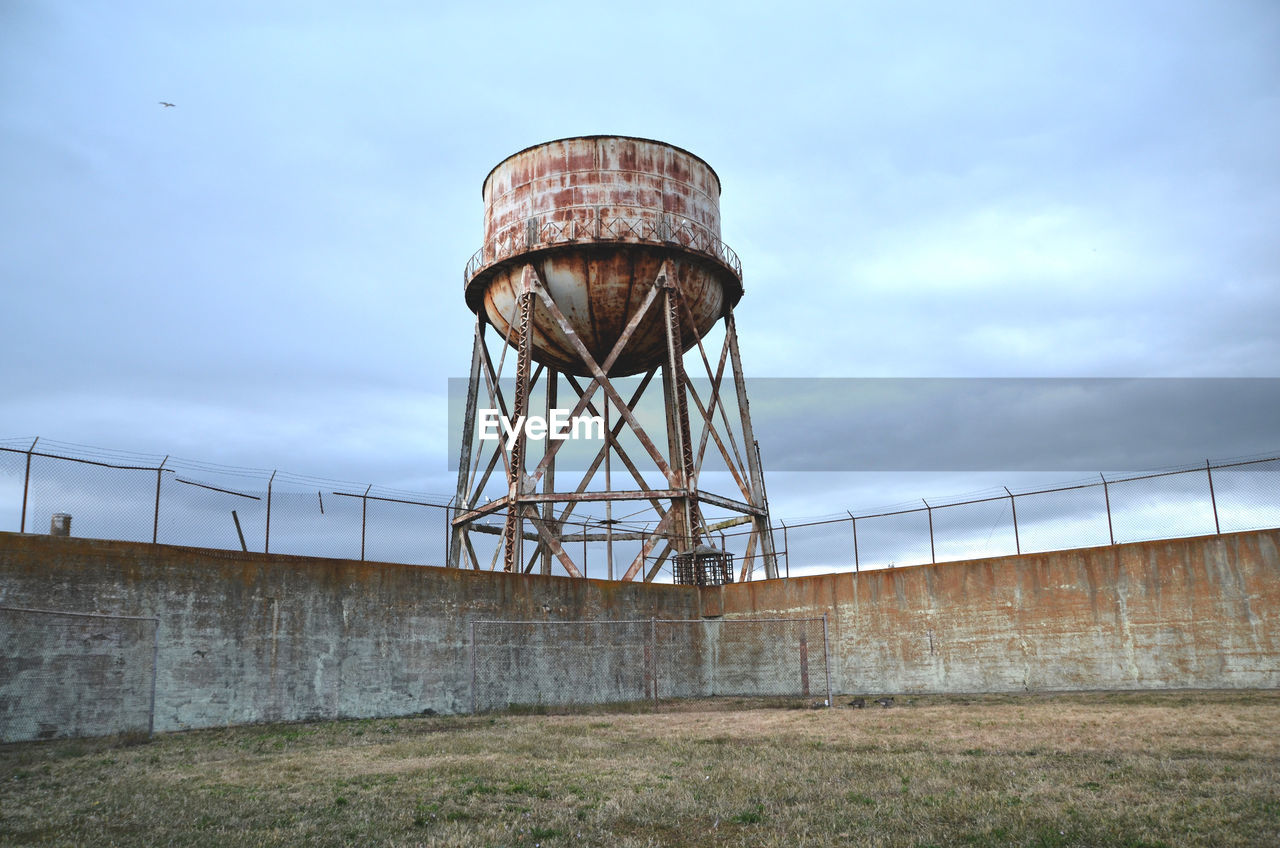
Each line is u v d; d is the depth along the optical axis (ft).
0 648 71.31
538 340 134.51
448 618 100.63
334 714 90.33
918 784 48.11
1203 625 98.07
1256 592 95.50
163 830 39.65
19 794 48.14
